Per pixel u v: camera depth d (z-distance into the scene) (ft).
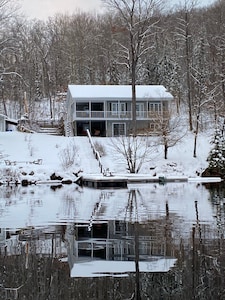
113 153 130.11
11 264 28.43
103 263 28.40
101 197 73.77
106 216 50.37
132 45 150.71
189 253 30.45
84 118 164.76
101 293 22.58
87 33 277.03
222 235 36.76
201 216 48.67
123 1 148.87
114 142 135.03
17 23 140.67
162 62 219.61
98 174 113.60
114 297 22.02
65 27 287.28
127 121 167.32
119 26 216.54
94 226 43.29
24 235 38.68
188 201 64.80
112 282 24.31
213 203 61.62
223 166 120.78
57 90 263.90
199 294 22.24
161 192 82.23
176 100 196.24
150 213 52.11
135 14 150.61
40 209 57.82
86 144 139.33
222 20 197.88
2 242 35.53
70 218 49.16
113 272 26.22
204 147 138.10
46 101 252.83
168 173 121.70
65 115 205.36
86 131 159.22
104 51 257.96
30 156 127.95
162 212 52.75
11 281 24.75
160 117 131.44
